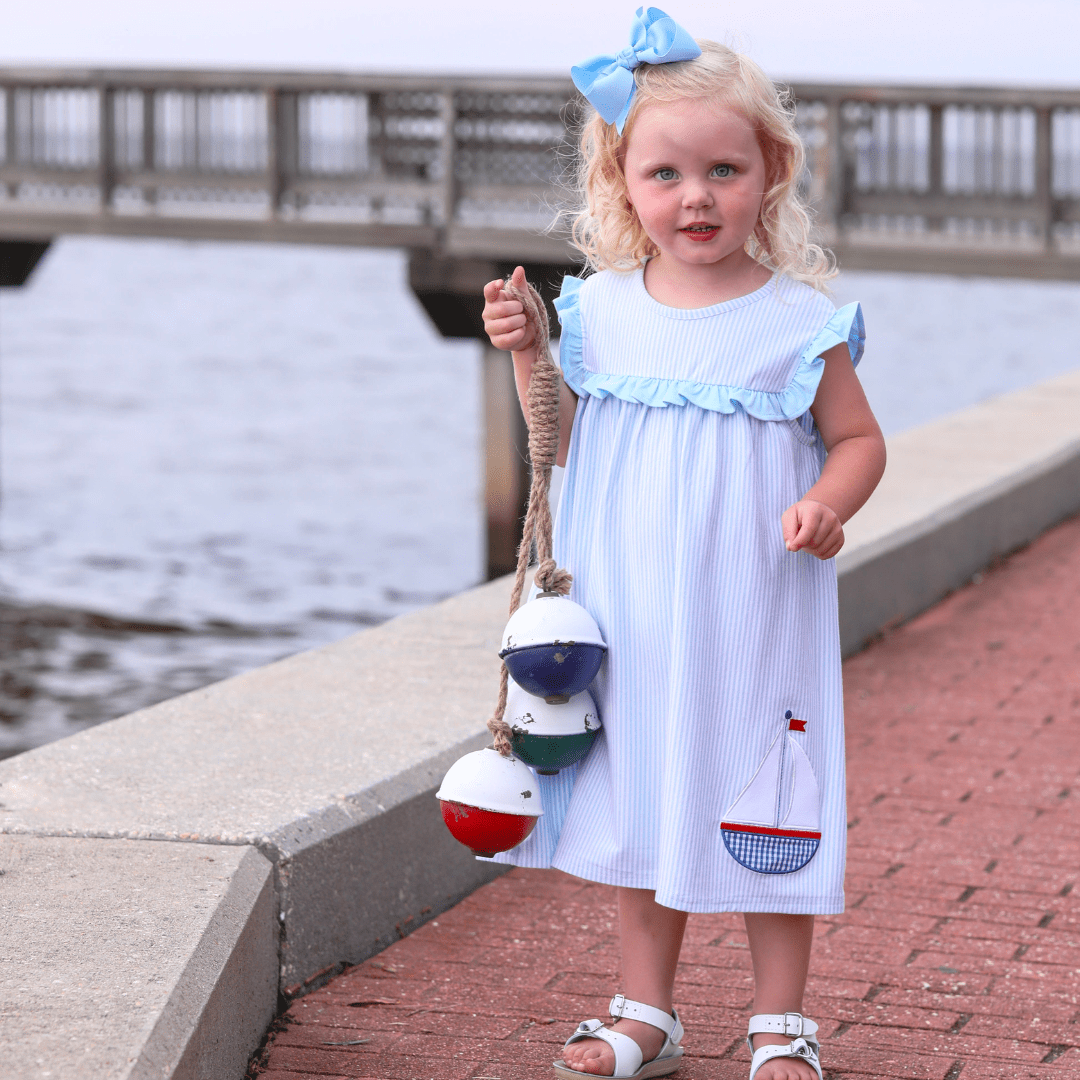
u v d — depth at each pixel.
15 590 12.49
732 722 2.42
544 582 2.51
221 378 29.16
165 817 2.90
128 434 22.06
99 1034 2.16
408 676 3.98
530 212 14.88
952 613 6.14
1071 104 13.08
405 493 17.61
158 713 3.62
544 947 3.08
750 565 2.40
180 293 54.03
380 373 30.30
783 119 2.43
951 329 41.41
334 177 15.59
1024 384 28.45
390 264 76.00
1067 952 3.05
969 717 4.73
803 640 2.45
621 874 2.44
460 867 3.34
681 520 2.41
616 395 2.49
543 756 2.47
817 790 2.43
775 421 2.43
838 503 2.40
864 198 13.90
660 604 2.43
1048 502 7.78
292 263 75.94
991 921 3.21
